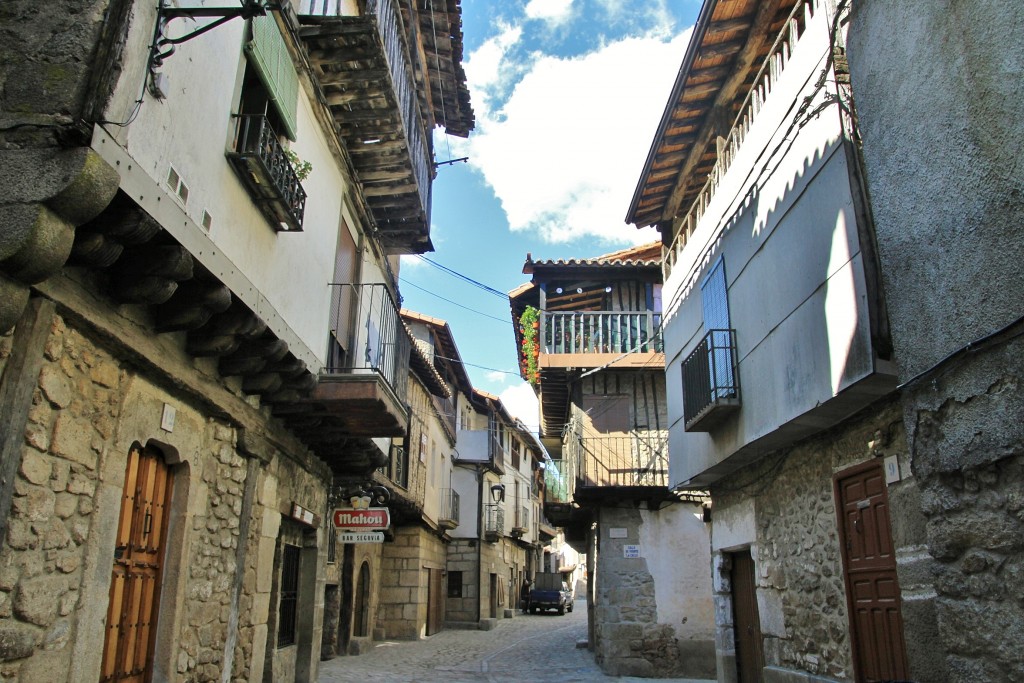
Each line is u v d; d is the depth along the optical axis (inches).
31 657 146.4
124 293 167.0
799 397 248.4
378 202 370.6
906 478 212.8
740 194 309.4
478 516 1073.5
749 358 296.0
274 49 237.1
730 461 330.6
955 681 155.9
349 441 356.2
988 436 145.9
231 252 208.8
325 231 302.7
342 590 631.8
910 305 173.3
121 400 180.4
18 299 134.7
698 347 349.7
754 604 362.0
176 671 211.2
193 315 188.5
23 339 140.6
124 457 181.0
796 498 293.6
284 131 251.6
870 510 236.8
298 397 273.3
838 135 223.8
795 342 252.2
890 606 223.9
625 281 572.4
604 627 510.6
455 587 1047.0
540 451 1648.6
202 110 189.3
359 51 269.7
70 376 157.6
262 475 283.7
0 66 141.1
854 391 217.6
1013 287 139.1
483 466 1106.7
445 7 381.4
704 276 358.9
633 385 556.7
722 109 349.1
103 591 171.9
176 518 215.9
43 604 149.5
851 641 244.5
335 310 328.2
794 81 257.8
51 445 151.1
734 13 296.4
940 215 162.2
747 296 299.0
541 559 1943.9
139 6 152.0
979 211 149.3
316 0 283.9
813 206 240.8
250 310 209.8
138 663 200.2
